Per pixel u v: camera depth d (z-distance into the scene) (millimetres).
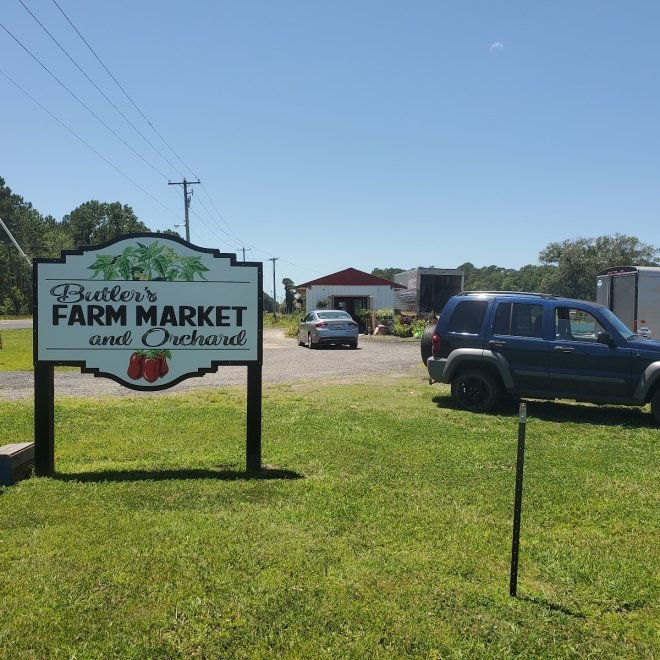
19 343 25891
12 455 5508
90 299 6047
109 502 4984
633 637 3145
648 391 8672
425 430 7863
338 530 4434
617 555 4117
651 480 5875
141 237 6129
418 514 4789
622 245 73062
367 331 33188
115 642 2988
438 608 3359
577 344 8961
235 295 6168
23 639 2996
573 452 6883
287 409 9336
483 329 9508
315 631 3115
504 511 4922
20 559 3861
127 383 6102
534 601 3473
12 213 108562
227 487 5430
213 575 3672
